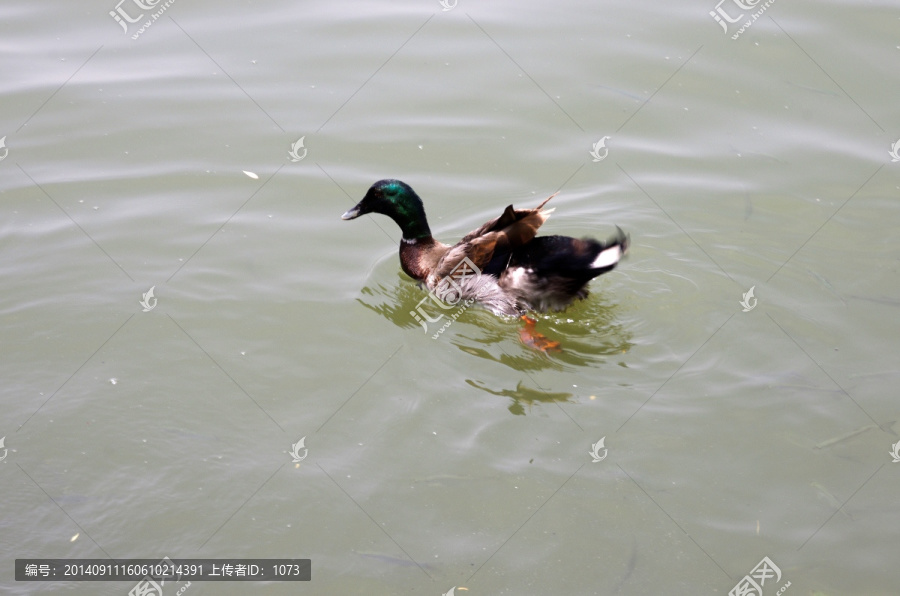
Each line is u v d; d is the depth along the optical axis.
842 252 8.50
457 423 6.67
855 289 7.97
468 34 11.85
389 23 12.09
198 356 7.40
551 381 7.08
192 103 10.76
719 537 5.71
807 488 6.04
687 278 8.22
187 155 10.03
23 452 6.45
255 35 11.88
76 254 8.61
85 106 10.64
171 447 6.52
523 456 6.35
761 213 9.14
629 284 8.18
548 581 5.46
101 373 7.20
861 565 5.50
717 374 7.06
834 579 5.41
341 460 6.39
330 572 5.57
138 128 10.37
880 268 8.23
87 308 7.92
